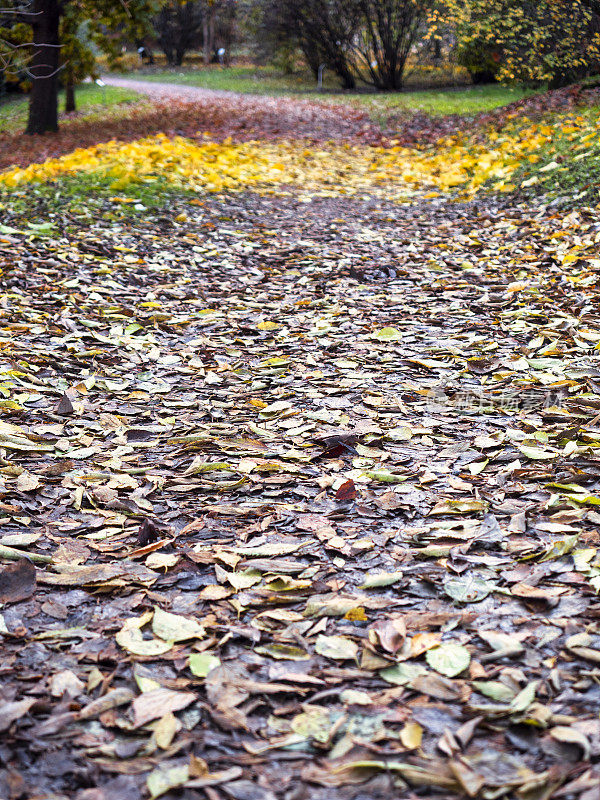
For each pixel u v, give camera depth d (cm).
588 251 648
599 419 353
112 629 219
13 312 539
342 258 728
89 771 165
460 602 227
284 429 367
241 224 871
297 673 197
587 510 278
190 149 1278
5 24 1991
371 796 159
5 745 174
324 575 245
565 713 179
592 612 217
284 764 168
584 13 1648
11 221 787
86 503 299
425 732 176
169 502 299
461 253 727
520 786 158
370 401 395
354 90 3206
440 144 1509
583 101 1438
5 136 2062
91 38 2072
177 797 159
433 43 2991
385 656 201
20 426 369
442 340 495
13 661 204
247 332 527
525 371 430
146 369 462
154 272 679
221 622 221
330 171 1258
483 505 282
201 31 5628
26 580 240
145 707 183
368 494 300
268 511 289
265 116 2181
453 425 368
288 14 3056
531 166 1019
